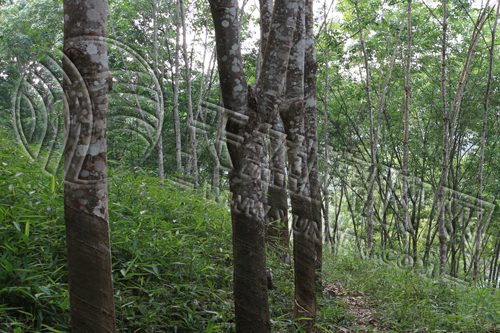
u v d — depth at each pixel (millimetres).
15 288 2611
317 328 4383
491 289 7246
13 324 2453
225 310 3574
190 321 3303
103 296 2088
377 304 5969
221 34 2867
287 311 4488
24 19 13789
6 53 14547
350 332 4637
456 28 14406
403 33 14914
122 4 13398
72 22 2057
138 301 3414
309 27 5383
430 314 5316
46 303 2826
